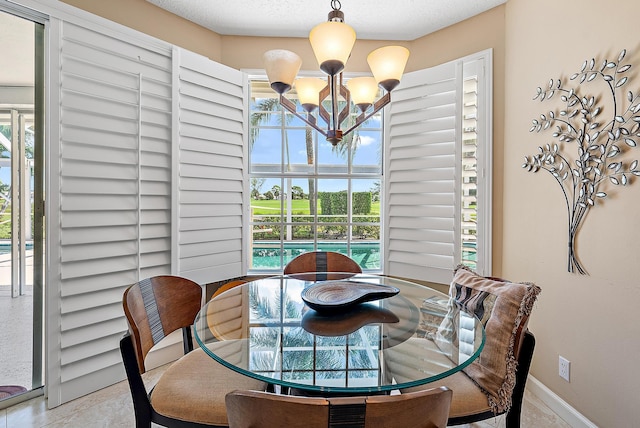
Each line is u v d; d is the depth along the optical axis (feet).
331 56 4.17
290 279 6.68
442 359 3.52
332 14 4.52
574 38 5.43
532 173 6.41
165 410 3.76
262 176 8.99
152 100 7.09
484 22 7.51
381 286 5.46
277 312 4.83
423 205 8.20
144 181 6.98
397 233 8.57
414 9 7.35
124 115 6.68
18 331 6.23
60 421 5.58
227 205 8.34
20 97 6.06
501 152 7.37
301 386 3.02
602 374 4.92
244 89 8.52
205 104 7.84
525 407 5.96
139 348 3.92
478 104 7.53
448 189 7.82
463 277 5.30
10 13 5.65
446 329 4.18
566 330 5.58
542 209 6.14
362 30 8.14
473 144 7.66
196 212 7.76
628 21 4.55
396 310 4.81
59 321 5.95
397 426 2.14
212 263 8.05
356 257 9.20
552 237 5.89
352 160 9.16
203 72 7.75
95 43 6.29
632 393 4.50
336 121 4.58
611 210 4.79
